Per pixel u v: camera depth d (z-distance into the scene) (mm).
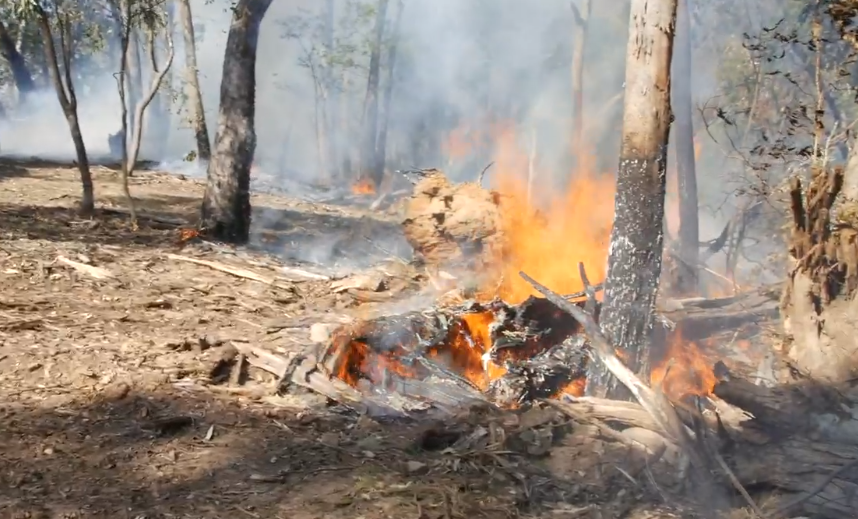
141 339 8383
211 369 7590
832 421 6043
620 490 5547
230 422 6535
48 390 6988
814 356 7262
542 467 5859
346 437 6336
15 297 9469
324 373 7383
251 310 10023
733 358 9172
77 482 5445
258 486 5488
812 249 7363
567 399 6801
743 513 5297
